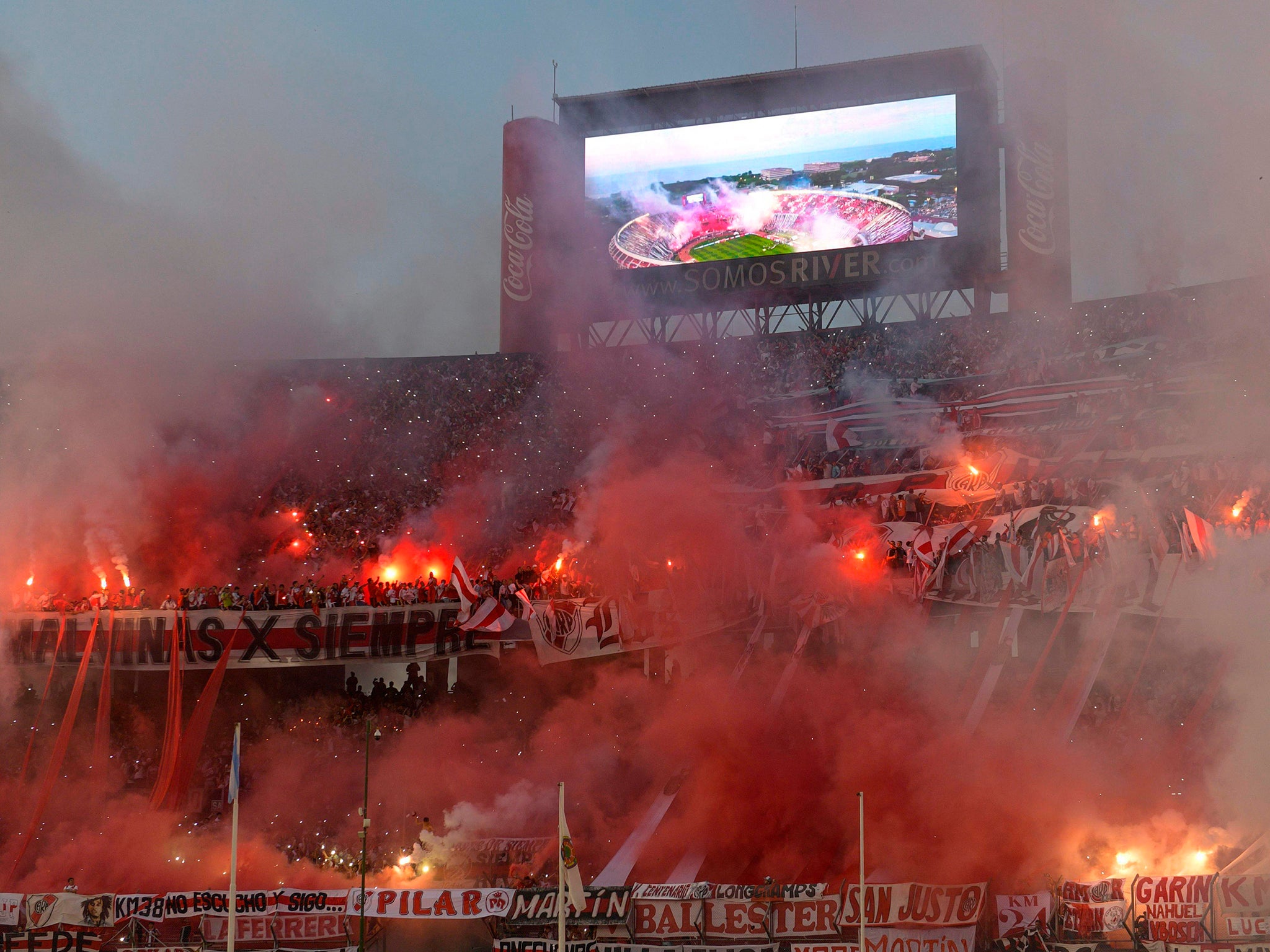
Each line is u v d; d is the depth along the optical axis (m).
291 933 26.44
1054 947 24.30
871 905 24.94
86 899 26.62
